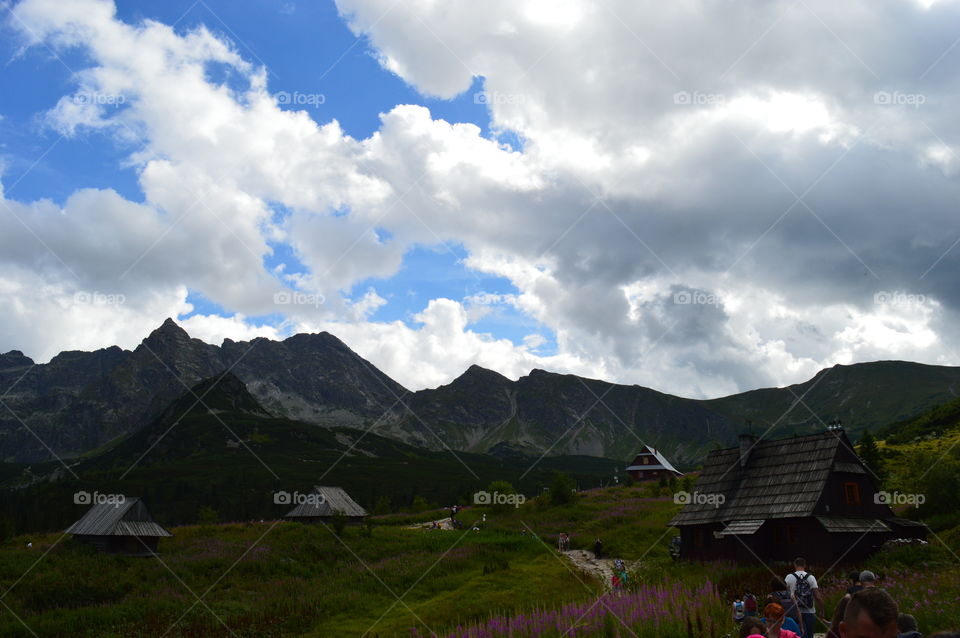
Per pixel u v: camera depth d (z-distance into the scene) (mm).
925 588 24938
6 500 175500
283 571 51219
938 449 73750
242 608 41531
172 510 173875
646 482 115812
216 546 57156
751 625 11727
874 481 46156
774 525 45562
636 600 28469
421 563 53031
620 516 73062
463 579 48688
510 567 53062
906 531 44219
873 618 6070
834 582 33344
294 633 36625
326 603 41906
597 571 50125
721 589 30719
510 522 75750
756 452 51438
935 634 6879
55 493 186875
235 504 179250
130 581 45719
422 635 31906
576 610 28141
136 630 36594
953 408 103562
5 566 45281
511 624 27359
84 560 48500
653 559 53969
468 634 27312
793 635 12352
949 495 47156
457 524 75375
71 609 40312
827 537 42125
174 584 46156
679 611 24906
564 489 83312
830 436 46688
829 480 44625
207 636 35500
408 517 84812
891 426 129625
